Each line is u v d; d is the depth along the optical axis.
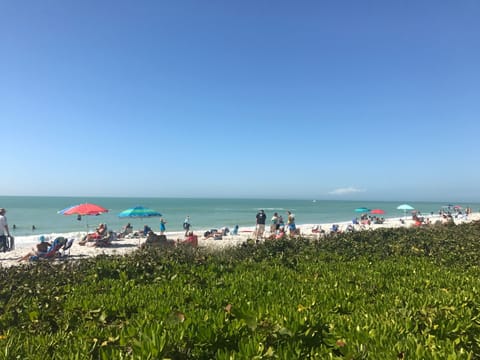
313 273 6.11
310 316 3.10
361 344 2.56
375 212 41.78
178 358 2.60
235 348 2.80
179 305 4.03
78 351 2.68
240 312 3.17
